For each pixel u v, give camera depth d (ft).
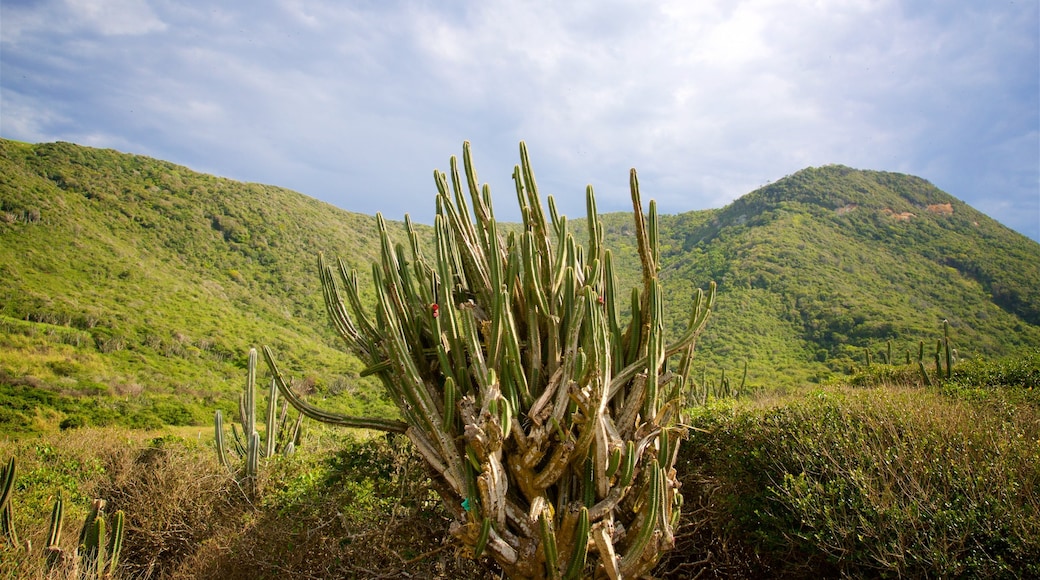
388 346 12.41
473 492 11.13
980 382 29.81
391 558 15.43
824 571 14.58
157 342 98.43
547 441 11.29
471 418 11.00
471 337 11.73
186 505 23.44
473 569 14.38
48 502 22.72
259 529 18.69
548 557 9.98
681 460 18.61
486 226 14.07
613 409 12.37
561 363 12.18
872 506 13.33
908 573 12.50
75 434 35.58
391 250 13.41
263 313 129.49
